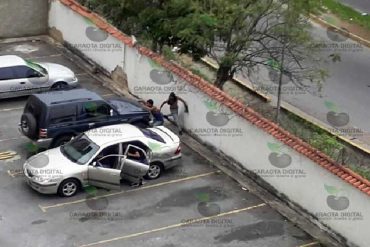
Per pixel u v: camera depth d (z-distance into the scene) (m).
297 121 29.20
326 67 34.44
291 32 27.39
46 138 23.58
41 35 34.44
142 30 30.05
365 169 23.70
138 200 21.97
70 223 20.67
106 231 20.44
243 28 27.64
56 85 28.34
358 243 20.27
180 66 26.88
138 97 28.61
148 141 22.78
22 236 20.02
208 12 27.69
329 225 21.05
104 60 30.45
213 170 23.92
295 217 21.80
